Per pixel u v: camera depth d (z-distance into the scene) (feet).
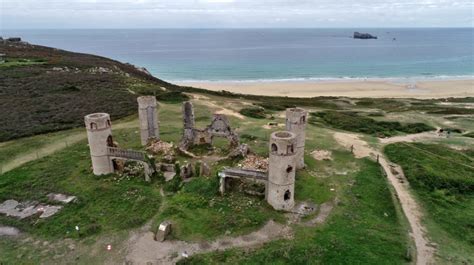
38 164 129.49
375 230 92.63
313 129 185.88
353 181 121.29
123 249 83.41
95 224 92.73
